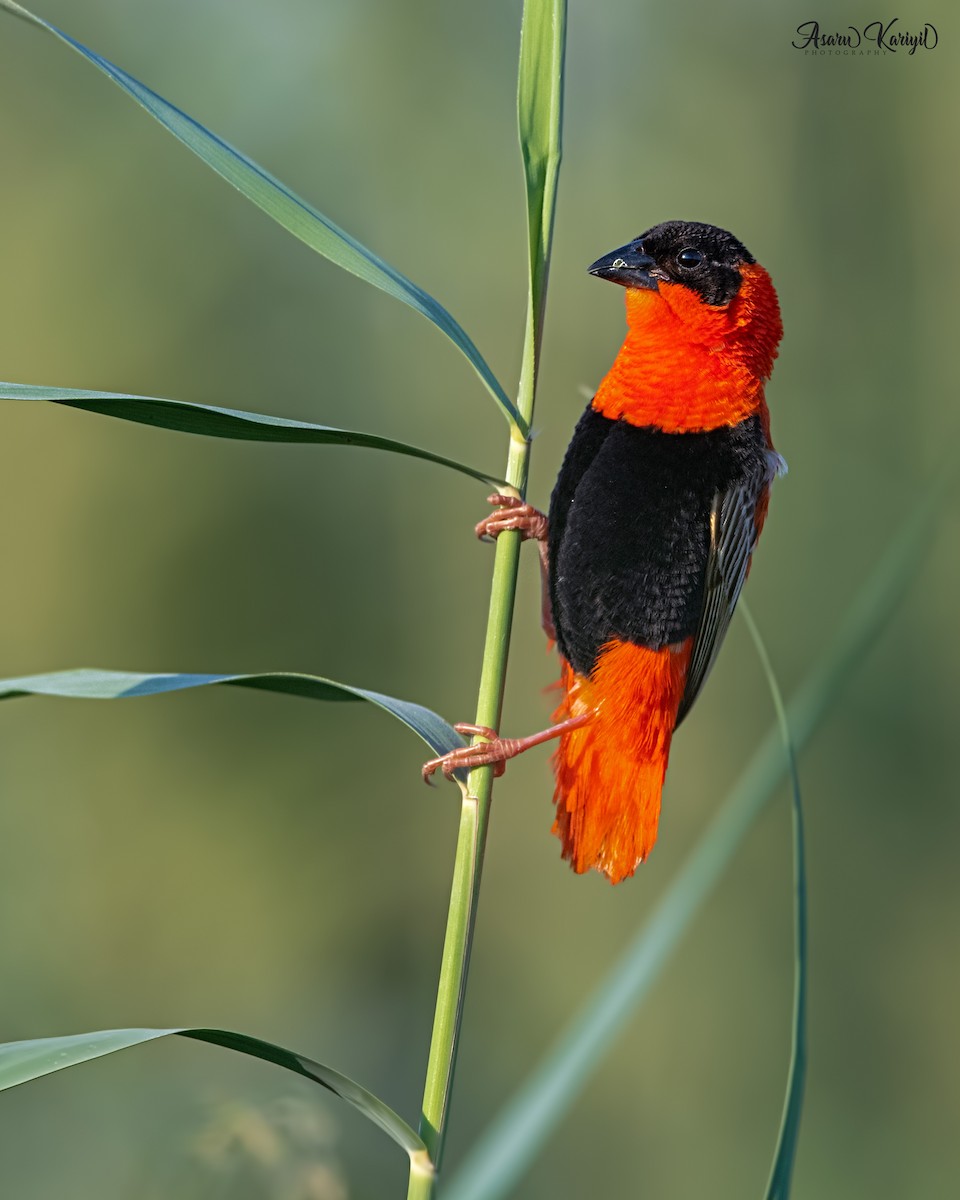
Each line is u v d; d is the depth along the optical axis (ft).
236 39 46.57
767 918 42.68
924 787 42.75
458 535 49.26
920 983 42.06
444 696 49.11
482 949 46.91
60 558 45.73
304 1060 10.23
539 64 12.32
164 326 46.62
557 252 48.14
